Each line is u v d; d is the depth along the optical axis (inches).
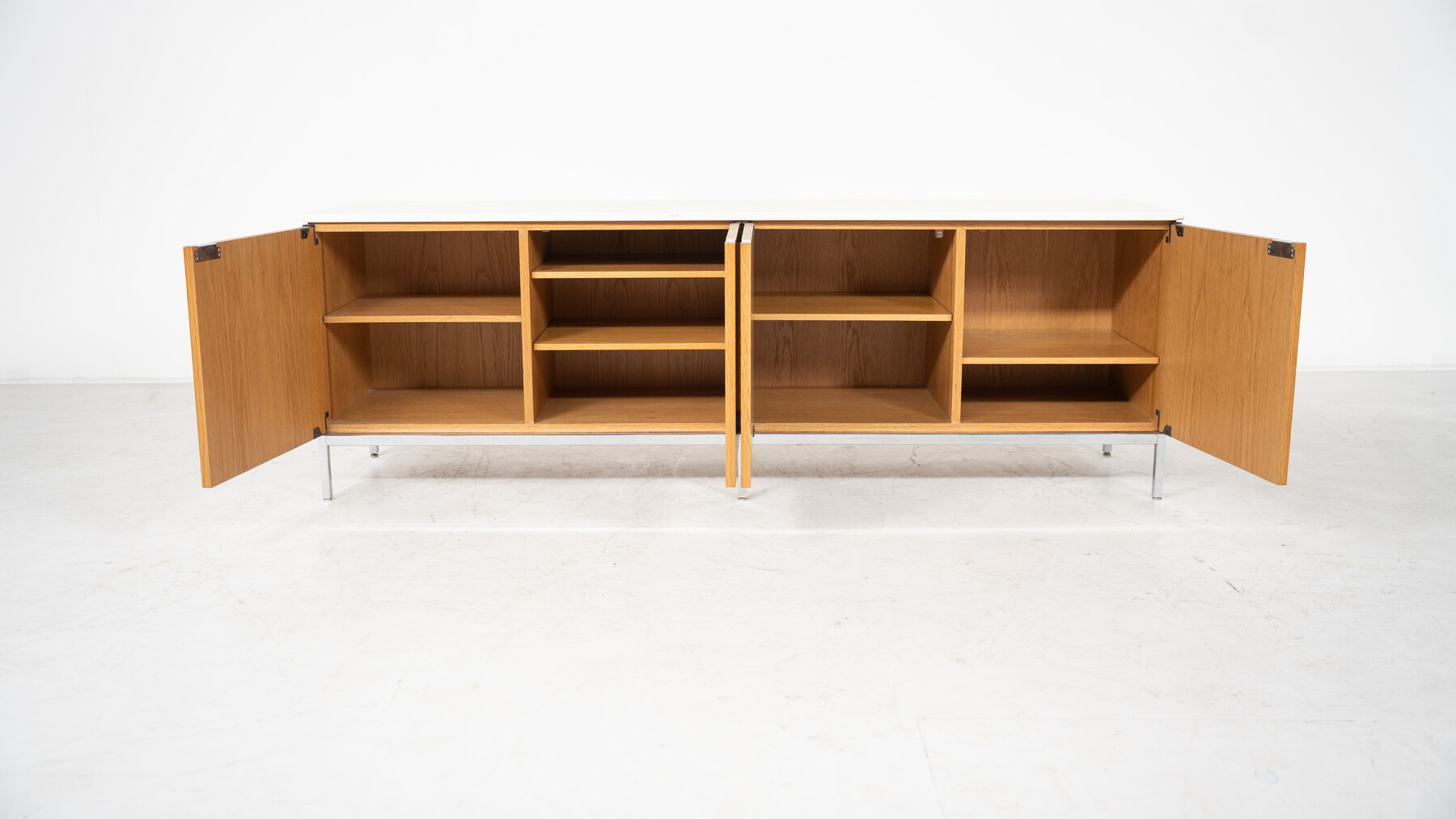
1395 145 204.5
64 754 76.1
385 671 88.4
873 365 152.4
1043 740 77.6
